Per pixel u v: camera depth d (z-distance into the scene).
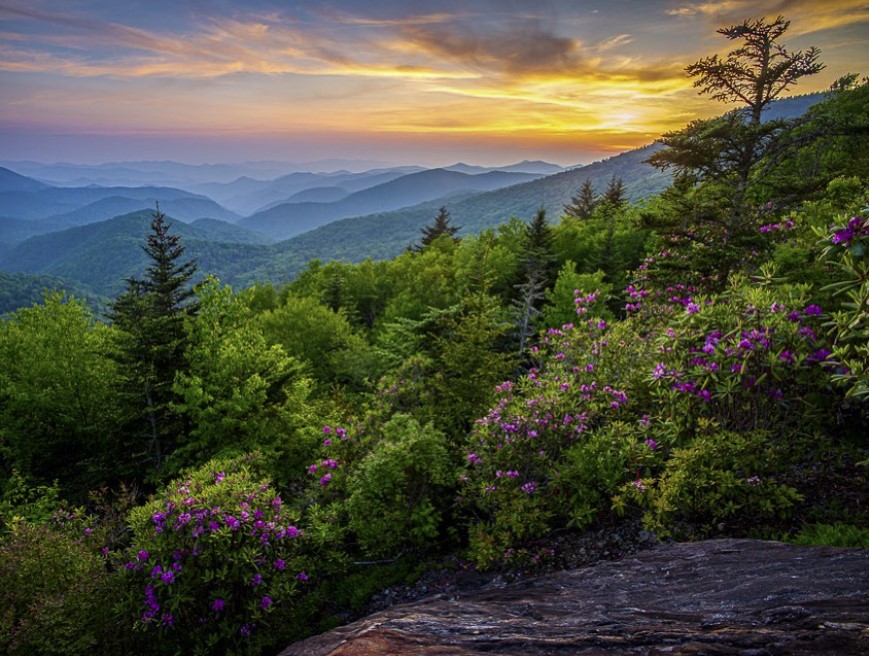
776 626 2.21
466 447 9.55
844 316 4.51
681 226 13.92
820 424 6.41
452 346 13.41
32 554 7.59
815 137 12.60
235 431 18.06
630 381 8.42
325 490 10.45
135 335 18.42
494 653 2.60
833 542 4.54
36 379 19.06
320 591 8.60
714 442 6.12
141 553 7.40
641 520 6.64
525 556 6.96
